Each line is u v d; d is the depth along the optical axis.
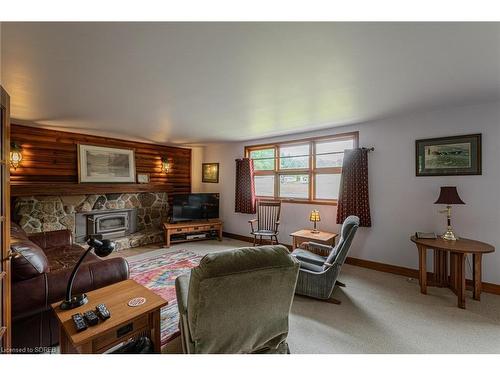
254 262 1.25
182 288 1.68
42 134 4.03
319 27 1.39
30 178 3.91
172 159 5.97
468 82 2.18
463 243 2.60
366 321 2.20
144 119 3.48
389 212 3.41
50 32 1.42
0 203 1.33
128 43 1.56
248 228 5.27
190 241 5.26
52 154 4.13
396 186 3.35
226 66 1.89
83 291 1.84
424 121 3.12
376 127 3.53
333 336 1.98
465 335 1.98
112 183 4.80
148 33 1.45
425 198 3.13
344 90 2.38
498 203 2.68
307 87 2.31
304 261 2.97
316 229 3.98
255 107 2.92
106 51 1.66
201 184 6.27
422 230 3.16
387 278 3.20
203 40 1.53
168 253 4.28
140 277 3.16
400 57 1.74
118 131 4.28
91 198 4.46
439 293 2.75
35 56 1.71
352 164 3.65
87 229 4.42
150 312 1.50
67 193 4.07
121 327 1.42
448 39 1.51
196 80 2.15
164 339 1.93
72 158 4.36
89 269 1.93
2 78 2.08
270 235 4.37
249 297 1.27
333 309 2.42
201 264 1.18
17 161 3.71
